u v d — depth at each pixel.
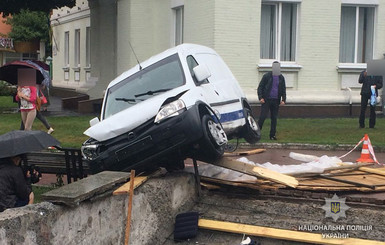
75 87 27.89
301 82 17.59
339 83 17.89
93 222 5.61
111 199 5.99
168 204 7.15
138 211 6.55
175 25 18.77
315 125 15.10
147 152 7.23
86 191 5.38
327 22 17.62
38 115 13.22
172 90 7.80
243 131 9.63
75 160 8.16
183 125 7.05
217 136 7.39
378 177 8.51
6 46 36.78
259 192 7.80
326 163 9.48
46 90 20.50
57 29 32.12
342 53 18.31
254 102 16.72
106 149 7.44
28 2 18.91
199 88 7.96
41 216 4.80
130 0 19.14
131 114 7.41
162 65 8.50
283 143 12.23
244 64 16.73
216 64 9.56
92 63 25.05
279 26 17.47
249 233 6.88
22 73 12.33
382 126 14.97
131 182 6.09
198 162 9.81
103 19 22.62
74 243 5.28
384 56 18.28
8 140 6.01
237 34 16.58
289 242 6.73
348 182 7.85
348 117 17.22
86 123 15.98
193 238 7.02
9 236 4.41
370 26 18.39
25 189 5.98
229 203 7.71
